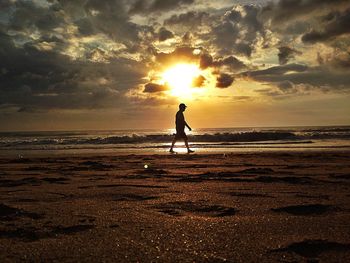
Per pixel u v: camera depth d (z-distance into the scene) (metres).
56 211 2.87
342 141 22.64
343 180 4.93
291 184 4.57
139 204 3.20
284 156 10.85
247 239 2.03
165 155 11.87
